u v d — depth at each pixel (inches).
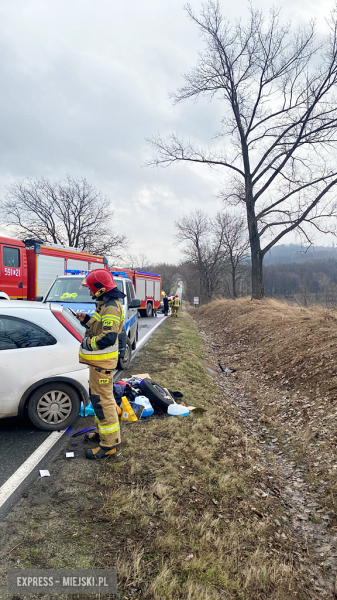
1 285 478.3
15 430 187.9
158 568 105.4
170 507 134.2
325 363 303.3
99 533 116.0
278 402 291.4
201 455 179.6
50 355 181.9
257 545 130.1
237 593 106.4
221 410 261.6
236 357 471.5
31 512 123.0
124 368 331.9
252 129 832.9
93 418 205.8
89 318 160.4
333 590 119.4
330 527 147.7
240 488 162.4
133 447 174.6
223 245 1776.6
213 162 850.8
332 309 482.3
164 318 954.7
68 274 370.6
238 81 821.2
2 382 173.8
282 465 202.1
